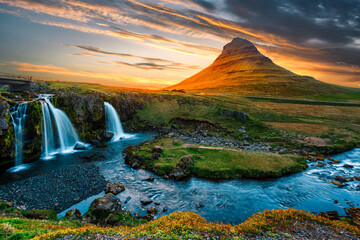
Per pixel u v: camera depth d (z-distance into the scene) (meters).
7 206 22.22
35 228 14.86
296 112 94.19
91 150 47.69
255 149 49.62
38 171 34.31
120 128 69.69
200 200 26.30
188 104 90.12
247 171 34.75
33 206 23.42
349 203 25.78
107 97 69.06
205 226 16.38
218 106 88.38
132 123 74.56
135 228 16.05
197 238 14.44
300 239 15.42
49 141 46.41
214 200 26.38
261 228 16.73
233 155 41.06
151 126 73.56
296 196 27.70
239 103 104.06
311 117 85.06
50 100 51.75
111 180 31.52
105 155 43.94
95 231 14.59
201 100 94.50
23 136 39.66
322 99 158.75
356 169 38.31
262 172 34.66
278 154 44.06
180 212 19.47
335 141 55.47
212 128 69.25
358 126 71.19
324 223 18.31
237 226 17.08
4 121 35.03
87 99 59.97
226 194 28.08
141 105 85.88
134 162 38.66
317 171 37.22
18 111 39.78
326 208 24.62
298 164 38.69
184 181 32.00
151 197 26.75
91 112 58.94
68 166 36.97
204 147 45.25
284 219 18.39
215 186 30.53
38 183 29.50
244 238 15.02
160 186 30.08
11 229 13.16
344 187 30.52
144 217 21.77
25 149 38.81
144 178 32.66
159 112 83.75
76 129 54.28
